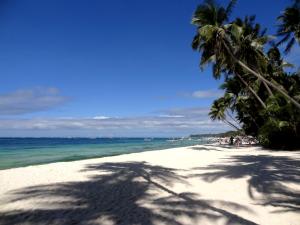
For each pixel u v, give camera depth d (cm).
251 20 2423
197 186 1050
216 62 2230
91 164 1742
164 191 970
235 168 1480
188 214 707
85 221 657
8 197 882
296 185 1027
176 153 2692
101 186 1055
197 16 1920
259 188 989
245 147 3659
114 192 954
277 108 2728
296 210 730
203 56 2134
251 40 2306
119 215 701
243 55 2228
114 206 781
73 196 895
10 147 5209
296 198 853
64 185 1071
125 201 834
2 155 3044
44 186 1051
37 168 1552
